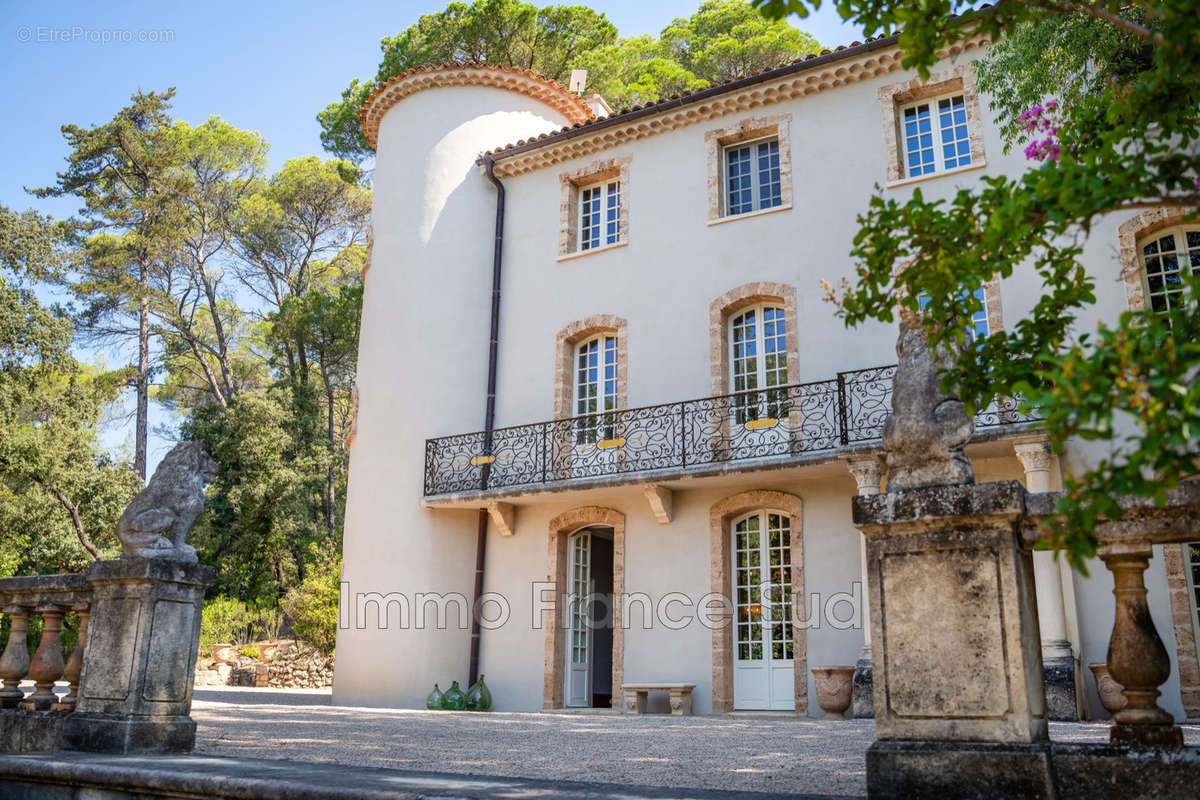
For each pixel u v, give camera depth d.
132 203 33.56
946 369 3.85
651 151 16.19
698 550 14.09
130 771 4.70
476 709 14.68
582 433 15.66
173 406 39.97
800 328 14.03
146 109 34.62
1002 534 3.64
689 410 14.48
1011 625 3.56
